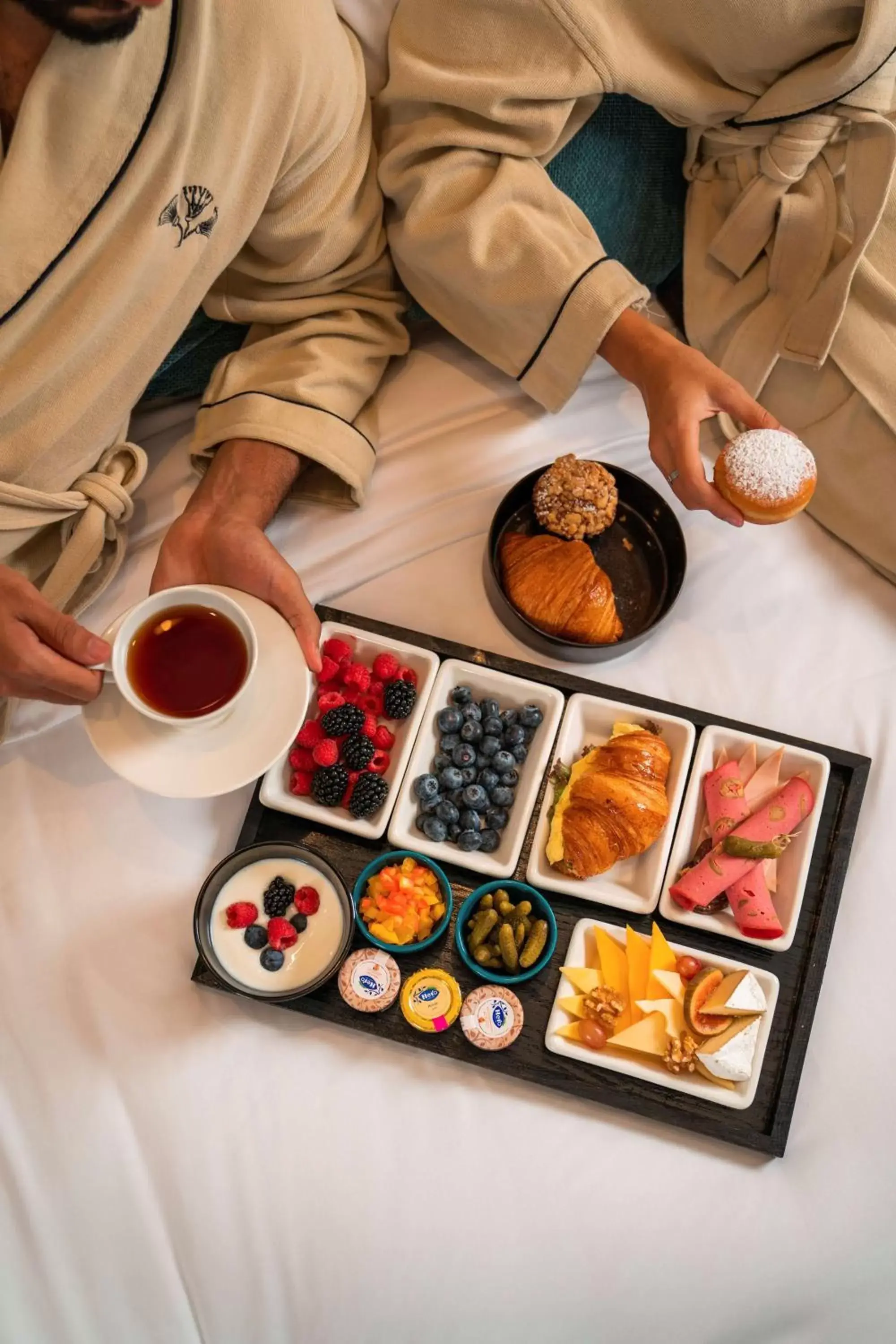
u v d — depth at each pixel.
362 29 1.30
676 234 1.55
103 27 0.86
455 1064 1.21
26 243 0.99
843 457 1.42
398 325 1.45
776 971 1.26
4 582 1.05
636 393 1.52
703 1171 1.20
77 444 1.21
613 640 1.32
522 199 1.31
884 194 1.26
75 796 1.28
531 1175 1.18
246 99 1.05
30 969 1.22
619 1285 1.17
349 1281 1.16
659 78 1.27
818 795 1.29
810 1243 1.19
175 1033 1.21
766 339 1.42
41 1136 1.17
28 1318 1.13
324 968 1.17
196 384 1.46
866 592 1.45
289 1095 1.20
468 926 1.22
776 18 1.20
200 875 1.27
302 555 1.40
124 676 1.02
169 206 1.07
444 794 1.28
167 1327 1.15
